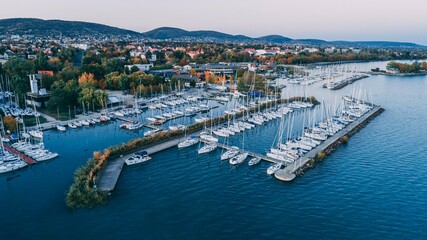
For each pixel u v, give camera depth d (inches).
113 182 3262.8
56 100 6033.5
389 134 5211.6
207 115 6279.5
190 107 6776.6
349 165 3934.5
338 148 4549.7
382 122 5964.6
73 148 4414.4
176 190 3233.3
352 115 6176.2
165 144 4498.0
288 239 2474.2
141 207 2878.9
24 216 2704.2
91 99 6230.3
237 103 7313.0
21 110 5944.9
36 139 4761.3
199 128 5255.9
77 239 2407.7
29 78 7052.2
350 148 4547.2
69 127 5383.9
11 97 6875.0
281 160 3998.5
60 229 2524.6
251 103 7007.9
